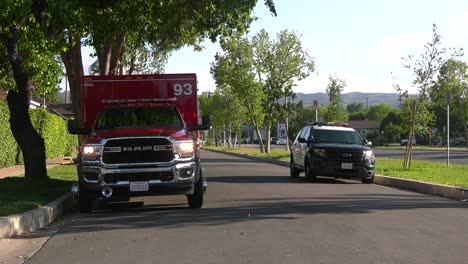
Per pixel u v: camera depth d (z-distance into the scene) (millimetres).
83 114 13523
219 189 15117
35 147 15195
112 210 11531
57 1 11188
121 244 7844
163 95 13781
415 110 21000
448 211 10609
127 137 10359
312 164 17062
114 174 10320
